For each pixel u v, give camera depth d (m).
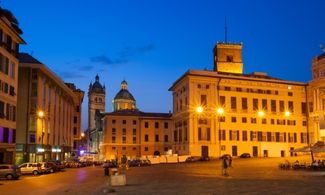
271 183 29.12
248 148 90.81
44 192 27.06
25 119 69.62
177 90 99.88
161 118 138.62
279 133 94.12
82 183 35.16
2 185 35.03
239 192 23.11
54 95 84.88
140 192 24.70
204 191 24.23
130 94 189.38
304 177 35.31
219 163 70.94
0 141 53.03
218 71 100.44
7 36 56.75
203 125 88.62
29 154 68.88
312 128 94.75
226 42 107.12
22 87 70.31
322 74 92.44
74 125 122.75
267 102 94.25
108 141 134.62
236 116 91.19
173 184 30.36
